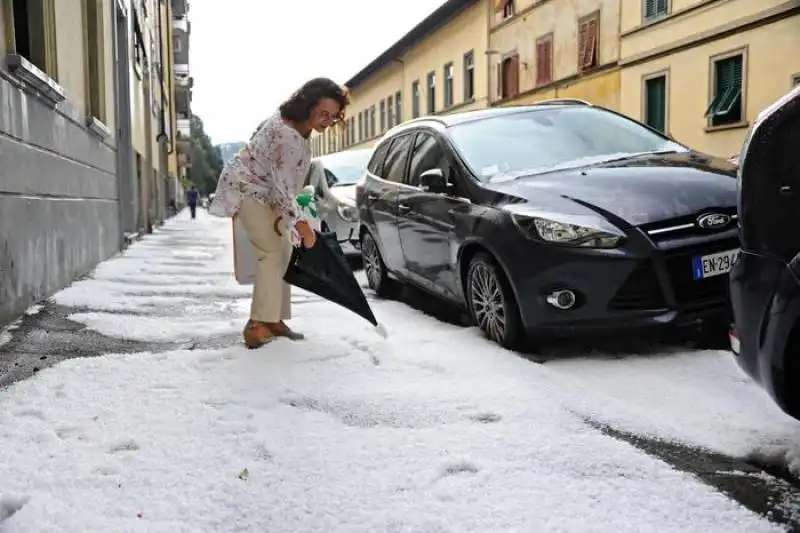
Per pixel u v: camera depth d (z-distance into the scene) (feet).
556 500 7.86
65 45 25.76
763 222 8.36
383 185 22.39
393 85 148.97
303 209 14.89
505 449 9.26
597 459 8.93
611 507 7.71
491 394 11.46
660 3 73.82
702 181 14.83
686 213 13.70
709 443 9.61
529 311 13.96
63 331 16.84
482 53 109.60
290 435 9.77
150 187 72.90
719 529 7.28
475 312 16.03
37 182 20.66
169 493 8.03
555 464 8.82
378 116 159.63
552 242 13.69
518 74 100.94
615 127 19.22
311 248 14.61
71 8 27.17
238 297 22.72
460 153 17.75
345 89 14.05
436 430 9.94
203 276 28.50
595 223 13.60
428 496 7.97
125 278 27.45
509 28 102.68
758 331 8.50
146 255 38.58
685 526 7.33
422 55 132.36
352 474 8.54
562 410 10.77
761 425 10.18
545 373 12.75
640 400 11.43
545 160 17.42
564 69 90.38
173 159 153.48
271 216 14.35
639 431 10.07
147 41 72.64
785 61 59.82
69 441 9.56
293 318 17.97
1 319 16.99
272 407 11.03
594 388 12.08
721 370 12.77
